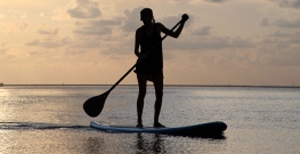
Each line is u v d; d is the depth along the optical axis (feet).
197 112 72.18
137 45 34.27
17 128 39.04
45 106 96.99
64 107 90.79
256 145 29.40
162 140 30.40
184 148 27.17
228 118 57.11
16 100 156.97
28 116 59.16
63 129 37.96
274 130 39.93
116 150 26.40
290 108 91.76
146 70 34.35
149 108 86.12
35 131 36.52
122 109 81.30
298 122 50.21
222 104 115.75
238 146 28.68
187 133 33.14
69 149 26.94
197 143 29.27
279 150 27.50
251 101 152.15
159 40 33.96
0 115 61.16
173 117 58.23
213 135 33.22
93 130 36.91
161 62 34.32
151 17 33.73
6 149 27.12
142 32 33.96
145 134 33.55
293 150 27.53
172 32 34.01
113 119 53.31
